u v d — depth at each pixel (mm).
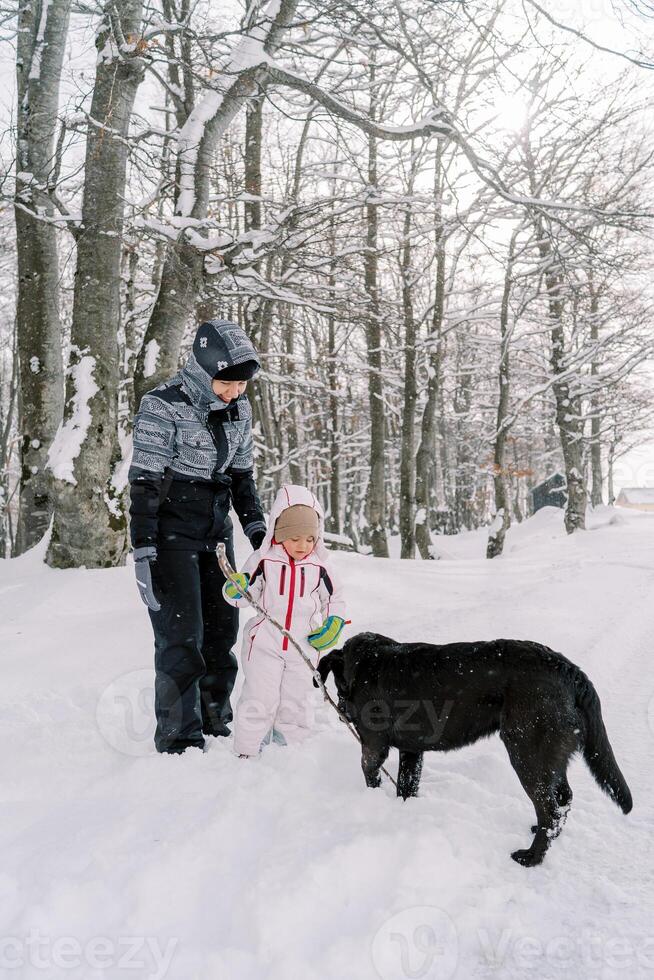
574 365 19938
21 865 2365
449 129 9164
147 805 2781
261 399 18938
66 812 2793
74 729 3748
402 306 13242
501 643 2781
